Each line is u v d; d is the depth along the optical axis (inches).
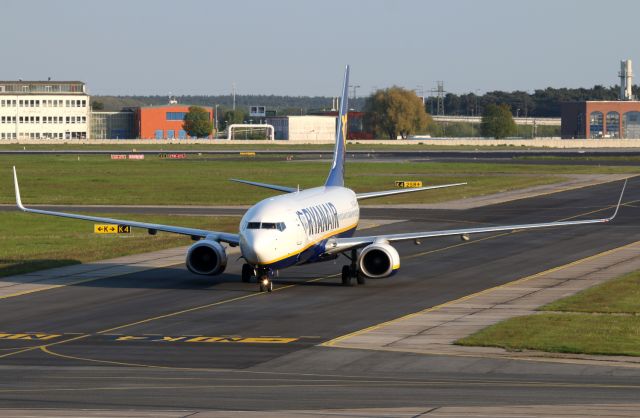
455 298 6978.4
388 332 5787.4
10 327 6082.7
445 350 5255.9
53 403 4151.1
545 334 5590.6
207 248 7327.8
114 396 4276.6
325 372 4783.5
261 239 6830.7
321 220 7490.2
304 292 7288.4
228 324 6112.2
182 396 4266.7
